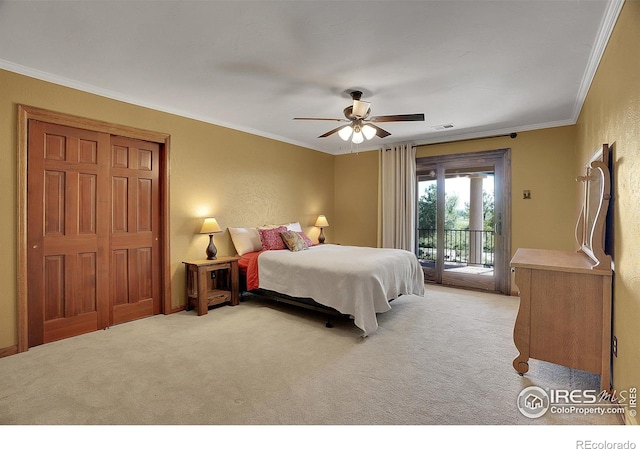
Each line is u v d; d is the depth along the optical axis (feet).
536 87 10.50
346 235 21.13
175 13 6.69
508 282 15.62
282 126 15.49
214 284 14.51
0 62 8.66
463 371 8.00
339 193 21.42
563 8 6.48
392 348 9.41
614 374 6.66
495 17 6.80
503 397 6.84
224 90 10.86
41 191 9.65
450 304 13.96
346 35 7.52
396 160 18.74
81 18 6.83
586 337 7.14
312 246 16.25
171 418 6.10
